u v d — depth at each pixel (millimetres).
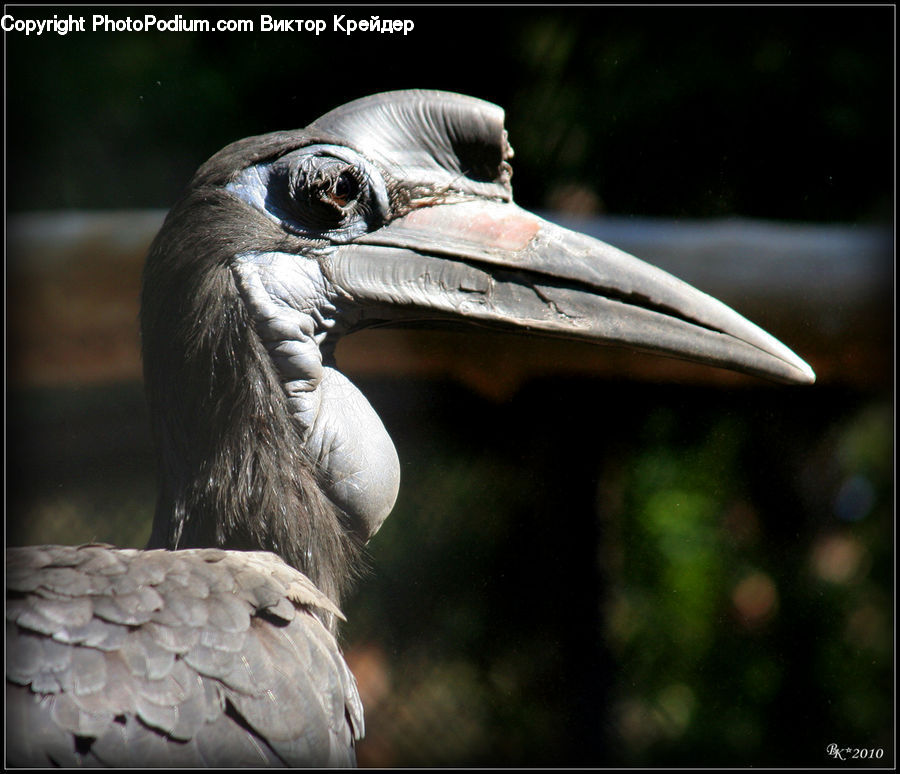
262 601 4789
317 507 5434
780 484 11016
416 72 11141
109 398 8953
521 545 10633
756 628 10867
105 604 4574
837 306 9805
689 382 10531
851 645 10781
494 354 9883
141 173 10469
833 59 11195
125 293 8773
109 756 4293
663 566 10867
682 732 10445
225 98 10844
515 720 10312
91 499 9250
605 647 10594
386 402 9867
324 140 5668
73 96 10391
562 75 11258
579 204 11008
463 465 10430
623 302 5590
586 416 10469
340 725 4914
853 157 11039
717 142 11203
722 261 9570
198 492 5395
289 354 5445
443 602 10523
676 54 11344
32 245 8625
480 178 5859
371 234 5637
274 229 5543
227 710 4555
